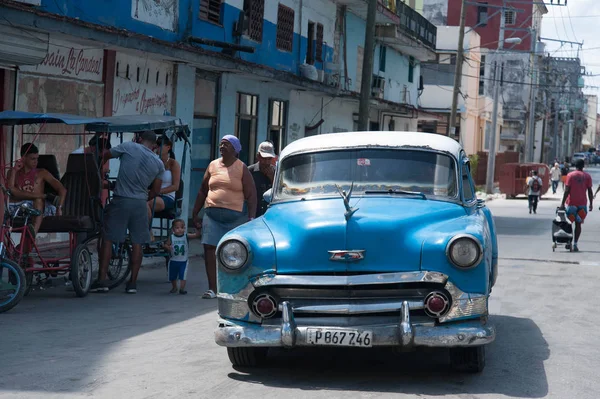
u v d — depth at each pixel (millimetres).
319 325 6980
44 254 13211
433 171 8281
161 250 13180
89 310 10727
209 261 11898
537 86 94250
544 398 6762
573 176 20047
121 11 18172
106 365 7684
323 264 7031
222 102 23766
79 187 12414
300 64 29250
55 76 15984
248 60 25109
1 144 12602
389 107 38688
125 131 12266
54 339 8820
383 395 6738
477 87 67250
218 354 8273
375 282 6883
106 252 12250
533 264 17297
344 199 7309
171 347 8562
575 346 8953
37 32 14281
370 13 24578
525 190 50125
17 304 10930
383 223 7125
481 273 6980
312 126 31641
